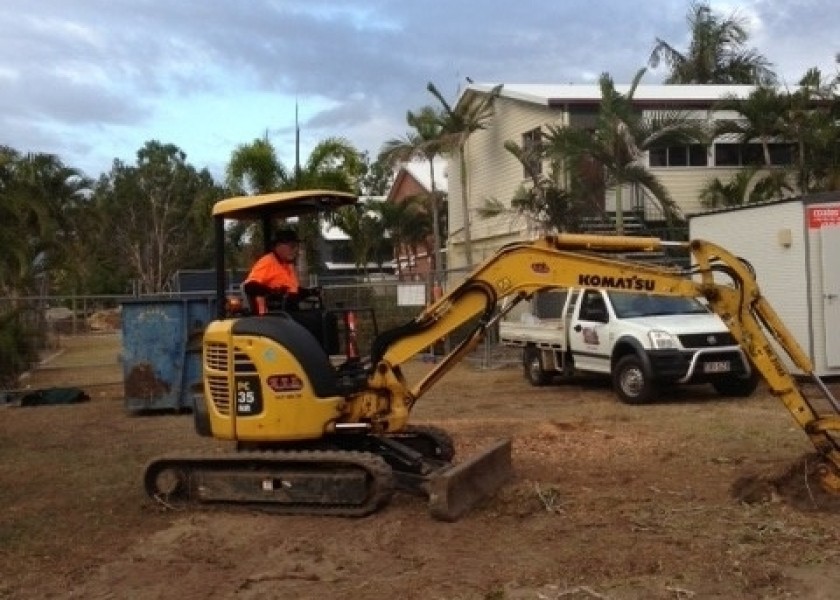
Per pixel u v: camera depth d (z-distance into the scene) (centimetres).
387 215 4103
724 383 1512
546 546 703
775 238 1642
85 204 5253
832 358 1559
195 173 5878
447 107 3197
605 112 2505
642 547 685
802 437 1096
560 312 1727
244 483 840
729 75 4656
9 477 1056
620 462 998
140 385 1542
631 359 1450
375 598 615
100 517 857
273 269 876
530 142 3008
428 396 1648
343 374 861
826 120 2633
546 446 1092
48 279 4472
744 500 809
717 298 796
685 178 2880
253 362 832
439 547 714
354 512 806
